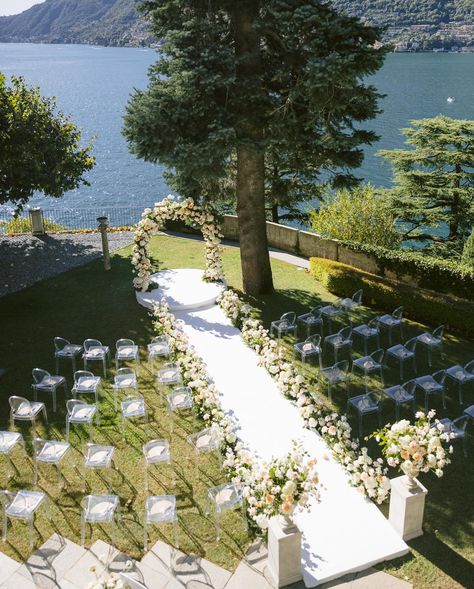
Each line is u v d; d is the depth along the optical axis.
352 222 20.64
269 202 18.02
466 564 8.06
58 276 18.83
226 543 8.45
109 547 8.41
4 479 9.78
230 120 13.89
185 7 14.27
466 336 14.56
